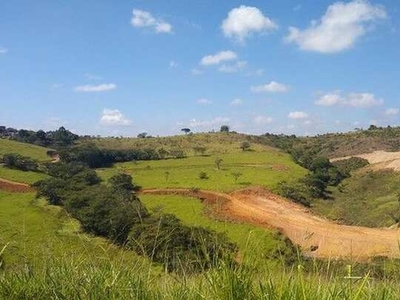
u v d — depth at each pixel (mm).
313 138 197375
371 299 3863
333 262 4184
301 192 87250
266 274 3949
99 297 4391
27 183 94125
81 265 5047
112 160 144500
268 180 104000
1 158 114938
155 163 142125
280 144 185125
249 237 4195
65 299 4516
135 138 190750
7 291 4742
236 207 80250
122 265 4836
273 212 73812
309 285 3803
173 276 4484
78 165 108312
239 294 3818
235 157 146625
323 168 120188
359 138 172875
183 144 174125
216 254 4141
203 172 116062
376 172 119625
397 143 158000
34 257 5133
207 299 3951
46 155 142500
